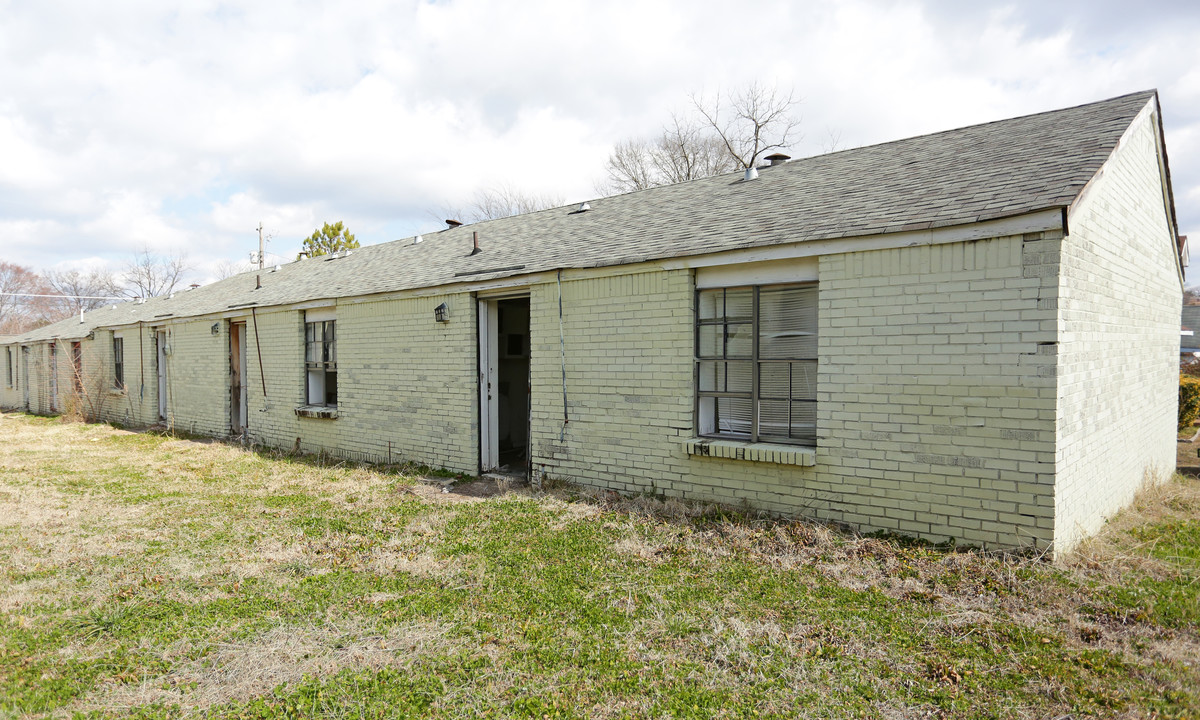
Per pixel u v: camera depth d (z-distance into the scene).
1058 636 3.88
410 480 8.73
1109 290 6.04
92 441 13.64
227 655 3.82
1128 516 6.40
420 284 9.52
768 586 4.76
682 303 6.82
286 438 12.21
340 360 11.02
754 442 6.55
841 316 5.73
